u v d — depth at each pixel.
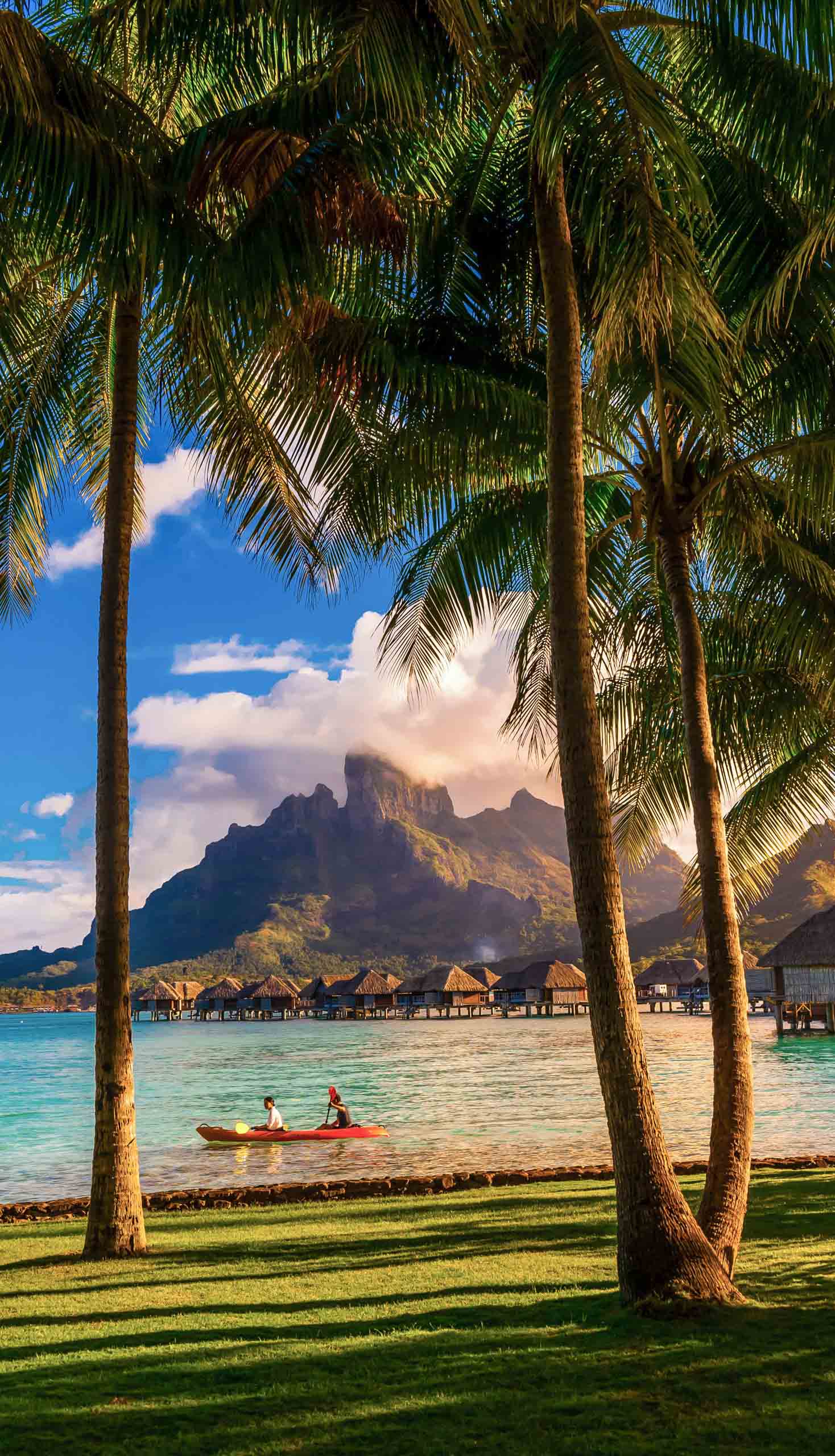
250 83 7.79
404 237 8.08
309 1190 13.22
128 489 9.95
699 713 8.58
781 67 7.14
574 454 7.02
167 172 6.75
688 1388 4.97
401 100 6.62
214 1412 4.88
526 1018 114.56
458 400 8.59
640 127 6.29
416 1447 4.41
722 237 8.60
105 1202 9.33
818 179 7.42
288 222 6.67
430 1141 21.86
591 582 11.38
